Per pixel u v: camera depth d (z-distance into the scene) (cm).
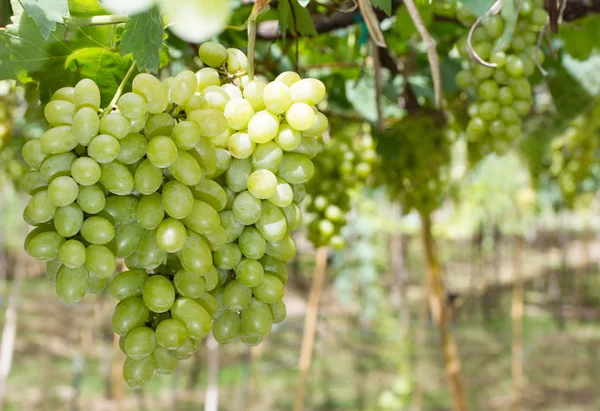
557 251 1106
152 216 77
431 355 700
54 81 92
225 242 81
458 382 230
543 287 969
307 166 83
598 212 907
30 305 774
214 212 78
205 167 79
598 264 1059
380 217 627
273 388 634
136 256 79
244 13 134
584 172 205
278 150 81
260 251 82
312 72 181
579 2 113
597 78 179
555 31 103
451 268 1023
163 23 87
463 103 171
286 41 132
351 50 174
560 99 185
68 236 77
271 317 83
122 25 91
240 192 82
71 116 79
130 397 580
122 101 76
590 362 703
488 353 726
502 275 1034
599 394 629
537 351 736
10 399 563
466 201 618
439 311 229
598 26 146
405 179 179
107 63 93
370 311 718
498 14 105
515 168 527
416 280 923
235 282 82
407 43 173
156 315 80
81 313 721
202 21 55
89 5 87
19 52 90
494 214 754
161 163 75
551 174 234
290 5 107
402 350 642
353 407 601
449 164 190
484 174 550
